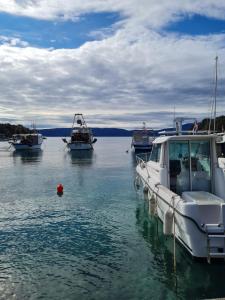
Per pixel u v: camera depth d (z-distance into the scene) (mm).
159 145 13594
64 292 8547
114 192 21984
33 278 9336
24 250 11422
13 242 12203
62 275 9500
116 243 12008
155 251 11172
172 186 12719
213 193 12328
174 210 10234
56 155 61656
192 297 8211
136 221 14805
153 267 9922
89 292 8531
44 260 10555
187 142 12547
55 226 14219
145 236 12734
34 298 8273
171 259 10445
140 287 8742
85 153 67188
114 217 15547
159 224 13633
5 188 24328
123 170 35594
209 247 9109
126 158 53625
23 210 17219
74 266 10102
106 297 8266
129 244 11898
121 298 8203
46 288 8766
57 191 22578
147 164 15969
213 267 9469
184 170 12633
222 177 11867
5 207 17953
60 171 35125
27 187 24734
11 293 8531
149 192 14953
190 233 9367
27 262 10414
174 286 8742
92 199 19797
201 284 8812
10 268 9992
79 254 11031
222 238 9156
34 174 32812
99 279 9227
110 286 8820
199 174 12547
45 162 46500
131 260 10477
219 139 16078
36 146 74438
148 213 16125
